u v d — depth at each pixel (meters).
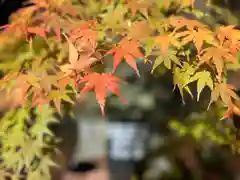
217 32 0.66
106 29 0.70
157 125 1.72
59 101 0.66
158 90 1.62
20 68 0.70
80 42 0.66
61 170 1.19
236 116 0.79
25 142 0.75
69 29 0.69
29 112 0.76
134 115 1.79
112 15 0.72
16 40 0.74
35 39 0.74
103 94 0.61
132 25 0.69
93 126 2.19
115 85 0.62
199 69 0.65
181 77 0.65
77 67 0.65
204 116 0.90
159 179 1.57
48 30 0.70
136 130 1.87
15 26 0.69
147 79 1.57
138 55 0.63
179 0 0.72
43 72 0.67
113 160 1.95
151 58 0.73
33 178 0.77
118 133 1.94
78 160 2.06
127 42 0.64
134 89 1.72
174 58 0.64
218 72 0.62
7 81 0.69
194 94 0.97
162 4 0.72
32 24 0.71
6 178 0.77
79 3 0.77
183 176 1.52
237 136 0.81
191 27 0.65
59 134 1.18
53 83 0.66
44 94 0.66
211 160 1.51
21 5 1.01
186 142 1.47
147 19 0.69
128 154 1.92
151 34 0.66
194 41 0.63
